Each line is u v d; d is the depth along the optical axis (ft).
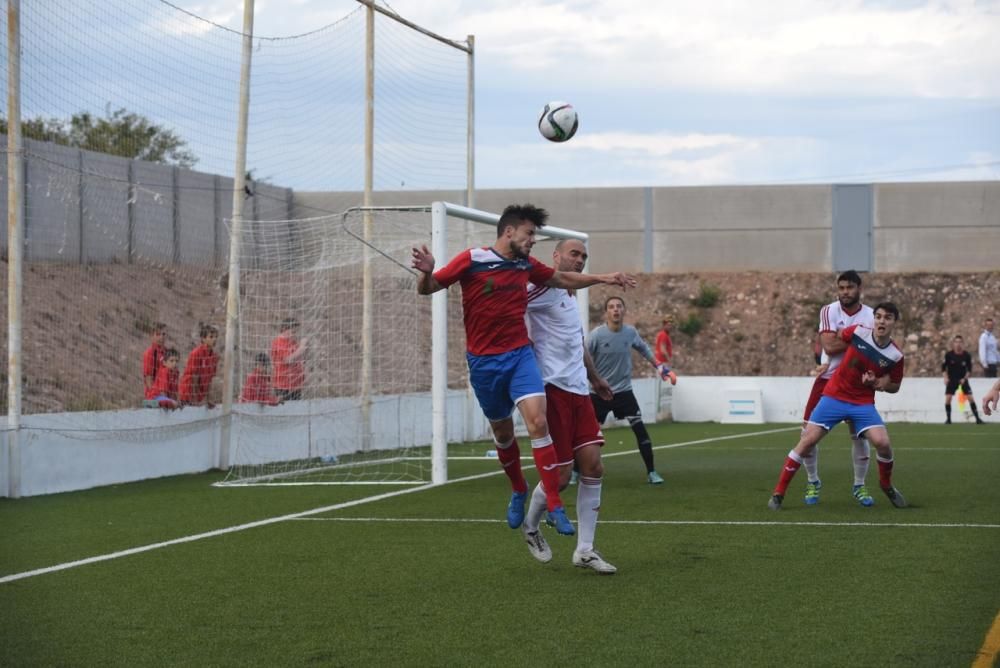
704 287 120.06
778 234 122.21
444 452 37.29
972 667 14.11
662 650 15.16
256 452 44.62
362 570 21.30
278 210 90.68
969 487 34.78
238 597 18.90
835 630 16.16
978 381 72.64
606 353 36.01
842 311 30.09
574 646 15.44
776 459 45.75
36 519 28.99
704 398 76.59
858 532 25.55
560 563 21.95
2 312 61.00
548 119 28.86
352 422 50.16
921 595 18.51
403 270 55.98
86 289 66.39
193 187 76.07
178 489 36.50
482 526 27.17
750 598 18.43
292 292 50.39
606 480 37.63
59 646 15.74
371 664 14.66
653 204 123.65
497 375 20.92
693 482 36.88
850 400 29.60
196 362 43.75
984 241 119.24
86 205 67.62
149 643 15.87
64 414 36.35
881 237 120.78
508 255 20.92
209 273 78.79
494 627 16.62
